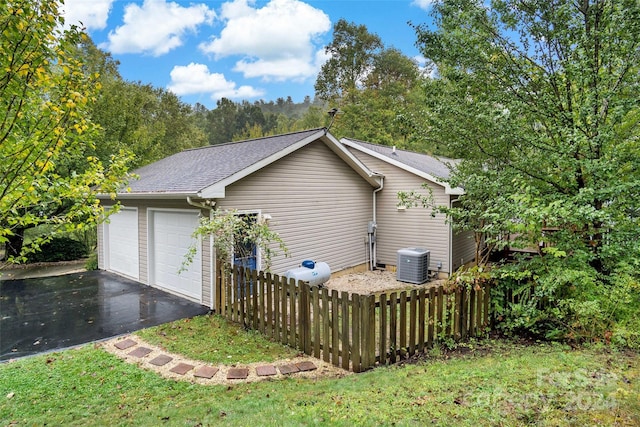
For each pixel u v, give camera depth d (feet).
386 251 39.73
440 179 23.89
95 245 56.49
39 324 21.57
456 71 20.31
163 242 29.09
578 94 18.02
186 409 12.52
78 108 11.42
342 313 16.24
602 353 13.93
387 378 13.64
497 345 17.26
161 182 28.68
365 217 39.09
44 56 10.06
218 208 24.27
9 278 35.96
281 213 29.25
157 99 85.97
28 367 15.98
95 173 13.99
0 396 13.57
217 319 22.56
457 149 21.71
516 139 18.34
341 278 35.60
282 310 18.99
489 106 19.16
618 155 16.37
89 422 11.89
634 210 16.19
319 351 17.37
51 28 10.02
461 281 18.56
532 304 17.24
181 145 88.33
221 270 23.13
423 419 9.62
